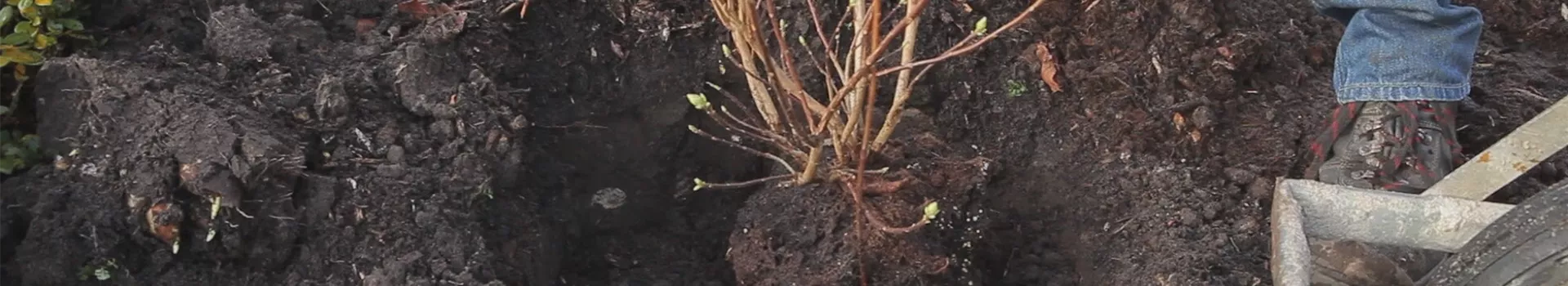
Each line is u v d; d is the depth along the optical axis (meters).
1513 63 3.20
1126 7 3.00
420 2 2.85
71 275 2.28
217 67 2.57
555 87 2.84
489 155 2.57
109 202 2.34
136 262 2.32
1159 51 2.94
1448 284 1.82
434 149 2.54
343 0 2.82
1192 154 2.81
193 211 2.33
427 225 2.41
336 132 2.50
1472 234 1.86
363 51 2.69
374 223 2.41
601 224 2.74
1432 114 2.60
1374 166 2.54
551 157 2.75
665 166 2.85
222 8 2.70
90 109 2.48
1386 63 2.60
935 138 2.81
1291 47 3.05
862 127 2.69
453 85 2.64
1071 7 3.03
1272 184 2.72
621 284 2.61
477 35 2.78
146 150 2.37
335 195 2.42
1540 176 2.74
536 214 2.61
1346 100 2.66
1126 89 2.88
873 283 2.48
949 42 2.95
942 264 2.52
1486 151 2.10
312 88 2.56
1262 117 2.89
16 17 2.68
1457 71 2.63
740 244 2.63
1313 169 2.71
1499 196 2.67
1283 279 1.71
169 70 2.55
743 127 2.90
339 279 2.35
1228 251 2.56
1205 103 2.86
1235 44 2.93
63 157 2.45
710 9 2.97
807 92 2.85
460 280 2.35
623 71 2.90
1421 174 2.51
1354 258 2.08
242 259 2.35
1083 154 2.83
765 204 2.69
